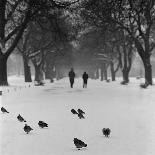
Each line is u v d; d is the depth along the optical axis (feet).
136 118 48.98
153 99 81.25
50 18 135.85
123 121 46.21
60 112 56.85
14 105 68.85
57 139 34.96
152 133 37.50
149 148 30.66
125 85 162.71
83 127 41.73
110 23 142.41
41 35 205.57
